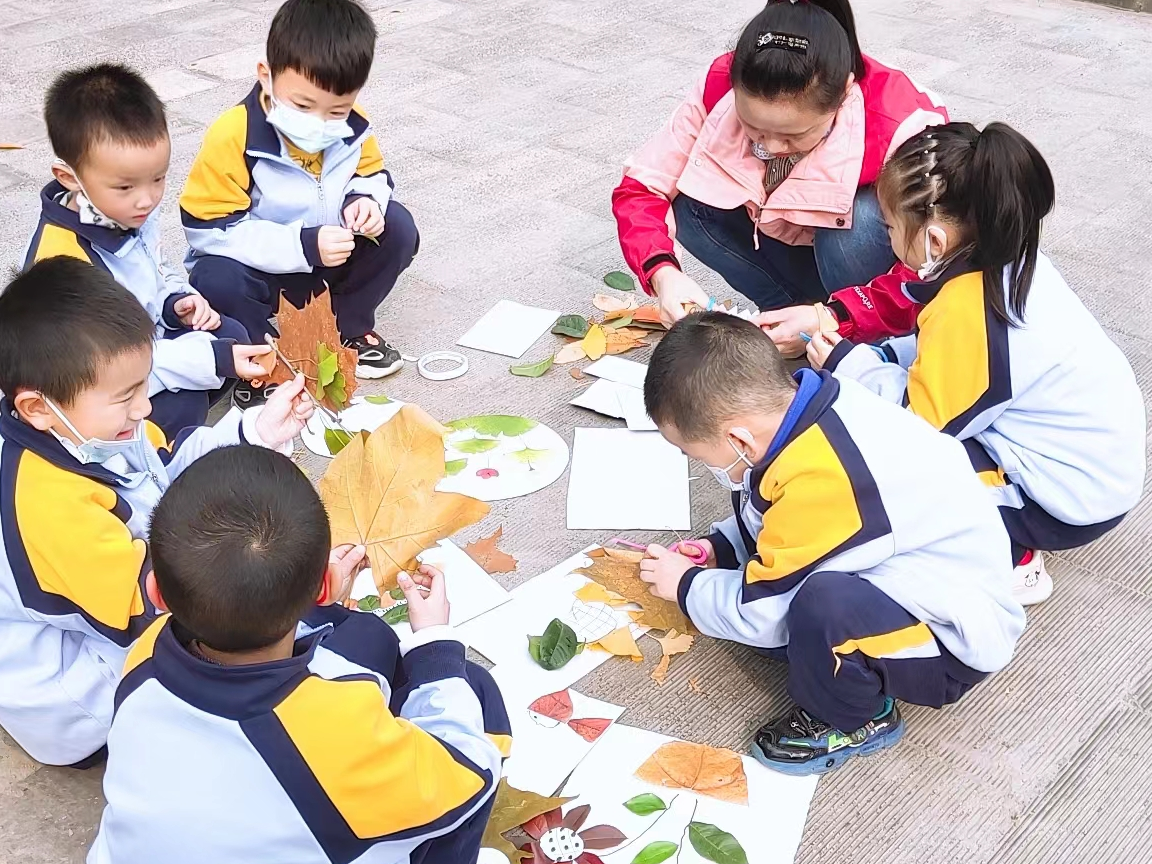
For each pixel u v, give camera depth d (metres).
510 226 3.75
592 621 2.26
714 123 2.84
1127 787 1.97
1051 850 1.86
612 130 4.43
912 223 2.13
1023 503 2.19
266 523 1.33
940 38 5.43
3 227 3.57
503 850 1.78
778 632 1.96
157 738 1.36
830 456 1.85
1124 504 2.19
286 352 2.39
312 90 2.67
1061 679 2.19
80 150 2.21
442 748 1.50
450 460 2.69
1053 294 2.15
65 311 1.67
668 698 2.13
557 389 2.98
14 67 4.83
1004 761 2.02
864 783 1.97
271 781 1.35
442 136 4.35
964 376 2.10
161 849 1.36
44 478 1.74
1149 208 3.92
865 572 1.92
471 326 3.23
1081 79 4.97
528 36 5.41
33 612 1.80
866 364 2.35
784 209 2.81
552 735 2.02
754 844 1.84
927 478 1.88
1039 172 1.98
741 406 1.88
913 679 1.90
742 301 3.41
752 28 2.44
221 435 2.17
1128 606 2.36
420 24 5.54
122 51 5.03
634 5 5.88
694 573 2.14
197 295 2.69
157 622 1.52
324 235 2.78
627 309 3.28
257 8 5.67
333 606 1.86
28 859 1.83
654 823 1.86
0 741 2.05
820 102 2.45
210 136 2.79
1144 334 3.22
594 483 2.63
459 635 2.21
